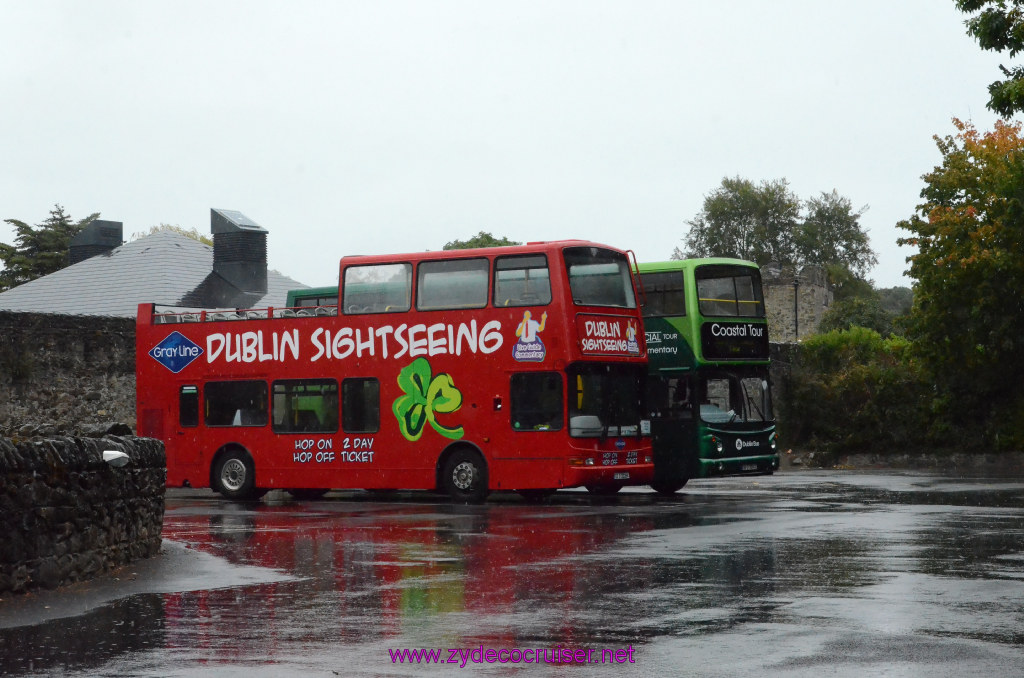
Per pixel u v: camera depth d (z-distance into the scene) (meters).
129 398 31.23
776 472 36.78
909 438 39.53
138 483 13.97
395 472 24.64
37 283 47.03
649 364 26.95
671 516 19.72
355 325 25.28
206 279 45.72
